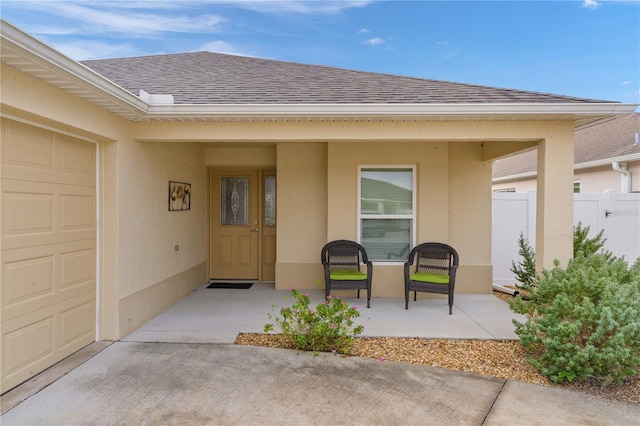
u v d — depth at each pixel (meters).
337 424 2.65
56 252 3.55
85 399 2.92
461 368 3.56
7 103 2.72
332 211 6.32
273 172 7.54
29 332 3.22
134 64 6.86
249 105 4.23
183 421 2.66
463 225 6.55
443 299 6.14
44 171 3.39
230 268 7.58
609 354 2.96
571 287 3.52
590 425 2.66
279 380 3.27
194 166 6.69
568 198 4.61
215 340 4.22
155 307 5.17
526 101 4.59
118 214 4.25
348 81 5.82
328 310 3.96
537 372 3.48
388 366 3.58
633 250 7.27
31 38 2.51
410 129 4.63
